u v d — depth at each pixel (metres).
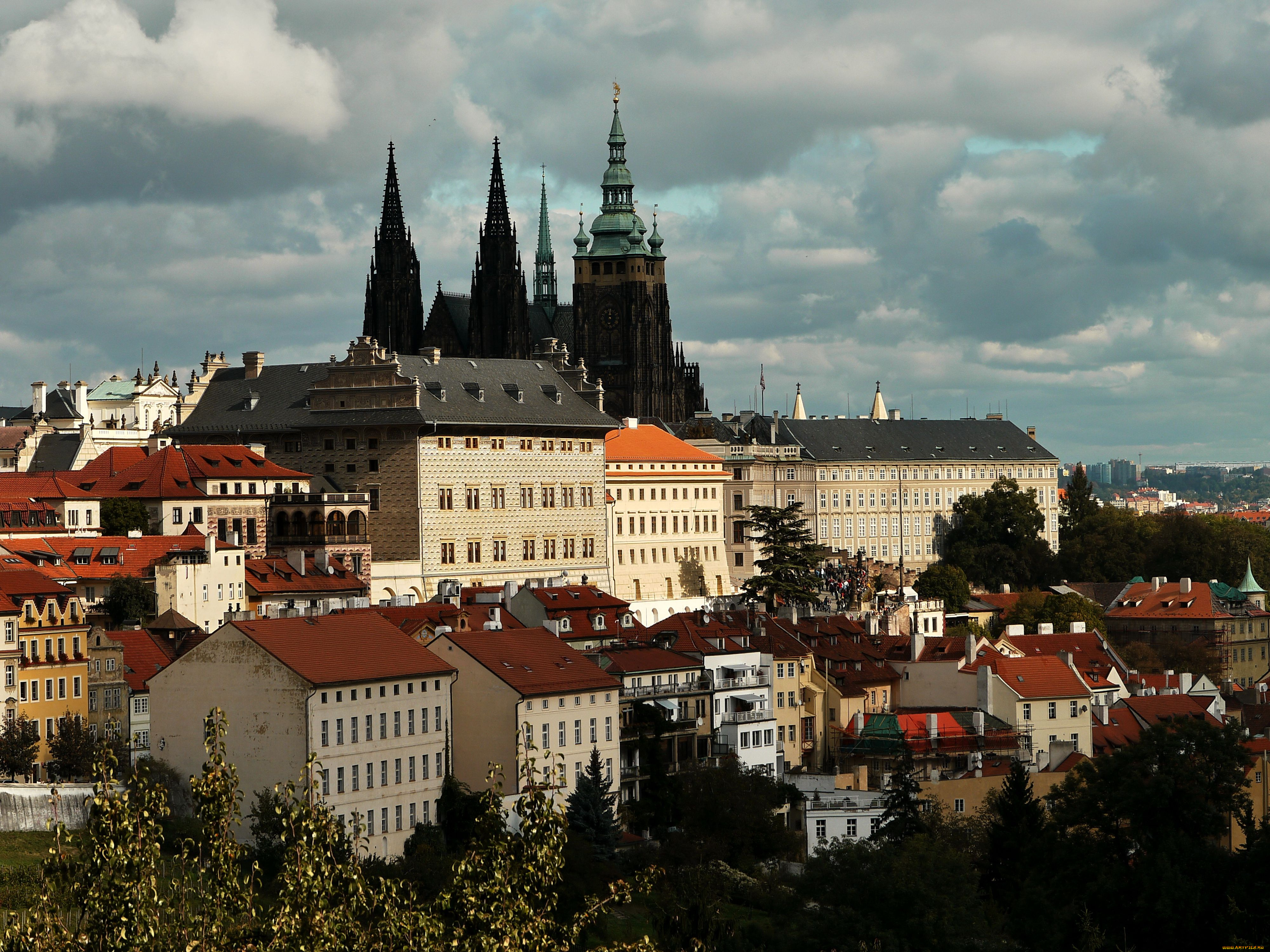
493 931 119.56
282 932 117.69
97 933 116.69
